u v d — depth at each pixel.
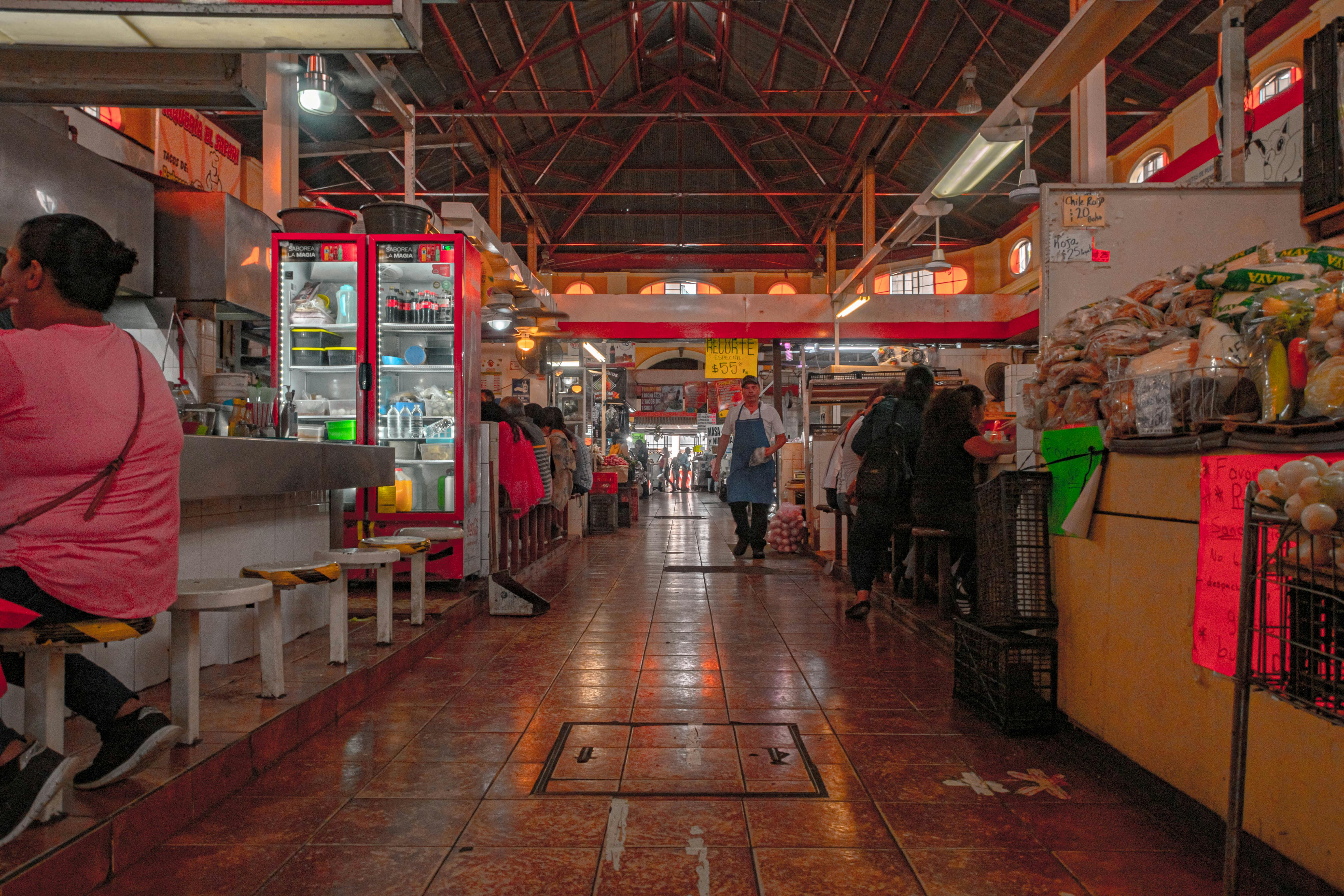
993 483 3.03
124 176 4.45
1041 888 1.79
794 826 2.10
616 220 20.66
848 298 13.37
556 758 2.59
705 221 20.75
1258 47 10.79
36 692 1.77
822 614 5.24
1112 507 2.50
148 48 2.63
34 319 1.87
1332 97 3.24
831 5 12.22
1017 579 2.91
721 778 2.43
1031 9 10.49
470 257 5.73
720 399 21.03
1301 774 1.67
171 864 1.88
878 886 1.79
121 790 1.96
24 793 1.58
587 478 10.52
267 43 2.60
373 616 4.51
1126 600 2.40
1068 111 12.34
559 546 9.02
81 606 1.75
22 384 1.71
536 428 7.61
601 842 2.01
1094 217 3.49
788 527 8.95
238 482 2.68
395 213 5.77
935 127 14.45
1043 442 3.02
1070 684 2.76
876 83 13.38
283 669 2.89
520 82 13.52
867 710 3.14
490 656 4.03
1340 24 3.21
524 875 1.84
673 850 1.96
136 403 1.87
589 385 13.72
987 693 2.98
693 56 16.27
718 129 16.77
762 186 17.61
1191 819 2.06
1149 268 3.49
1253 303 2.00
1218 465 1.97
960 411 4.43
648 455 25.58
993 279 20.45
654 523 13.72
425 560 4.26
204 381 3.67
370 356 5.52
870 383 8.76
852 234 20.94
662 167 18.50
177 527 1.97
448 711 3.11
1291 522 1.47
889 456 5.03
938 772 2.49
